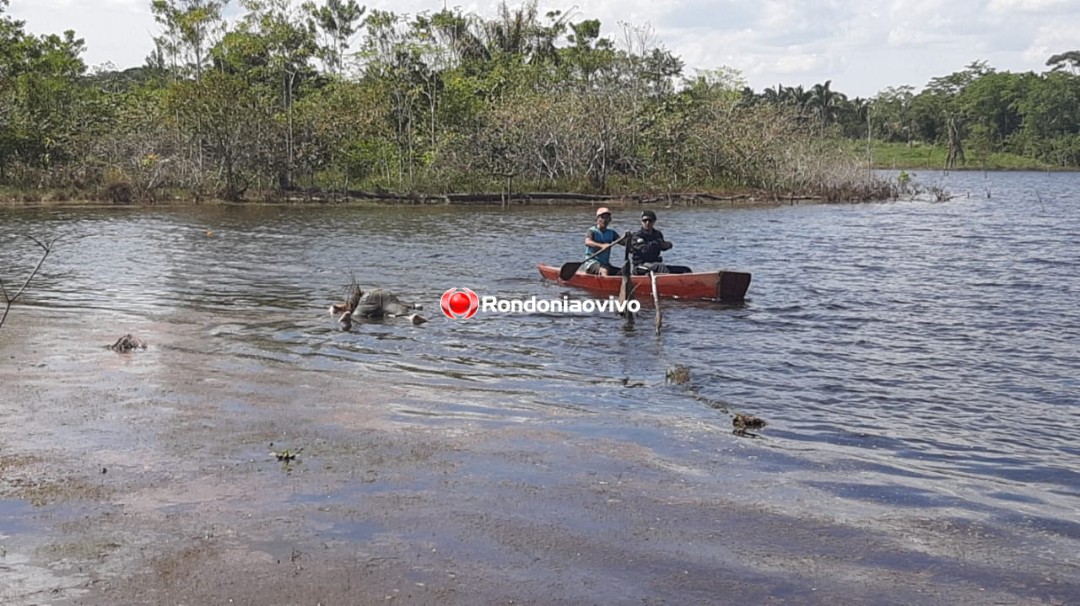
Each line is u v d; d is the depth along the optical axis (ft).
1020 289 54.49
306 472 21.91
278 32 150.41
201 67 153.79
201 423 25.63
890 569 17.42
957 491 21.74
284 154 136.87
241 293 50.08
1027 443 25.82
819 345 38.50
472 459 23.11
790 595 16.34
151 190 127.54
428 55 154.20
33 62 148.87
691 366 34.37
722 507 20.29
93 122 147.54
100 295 48.62
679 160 159.22
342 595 15.99
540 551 17.88
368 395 29.01
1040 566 17.63
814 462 23.58
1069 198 165.27
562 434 25.35
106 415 26.21
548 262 65.77
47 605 15.57
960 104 399.65
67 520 18.99
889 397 30.48
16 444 23.65
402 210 120.26
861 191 153.38
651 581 16.76
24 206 119.75
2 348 34.63
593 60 163.02
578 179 148.36
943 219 111.86
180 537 18.24
